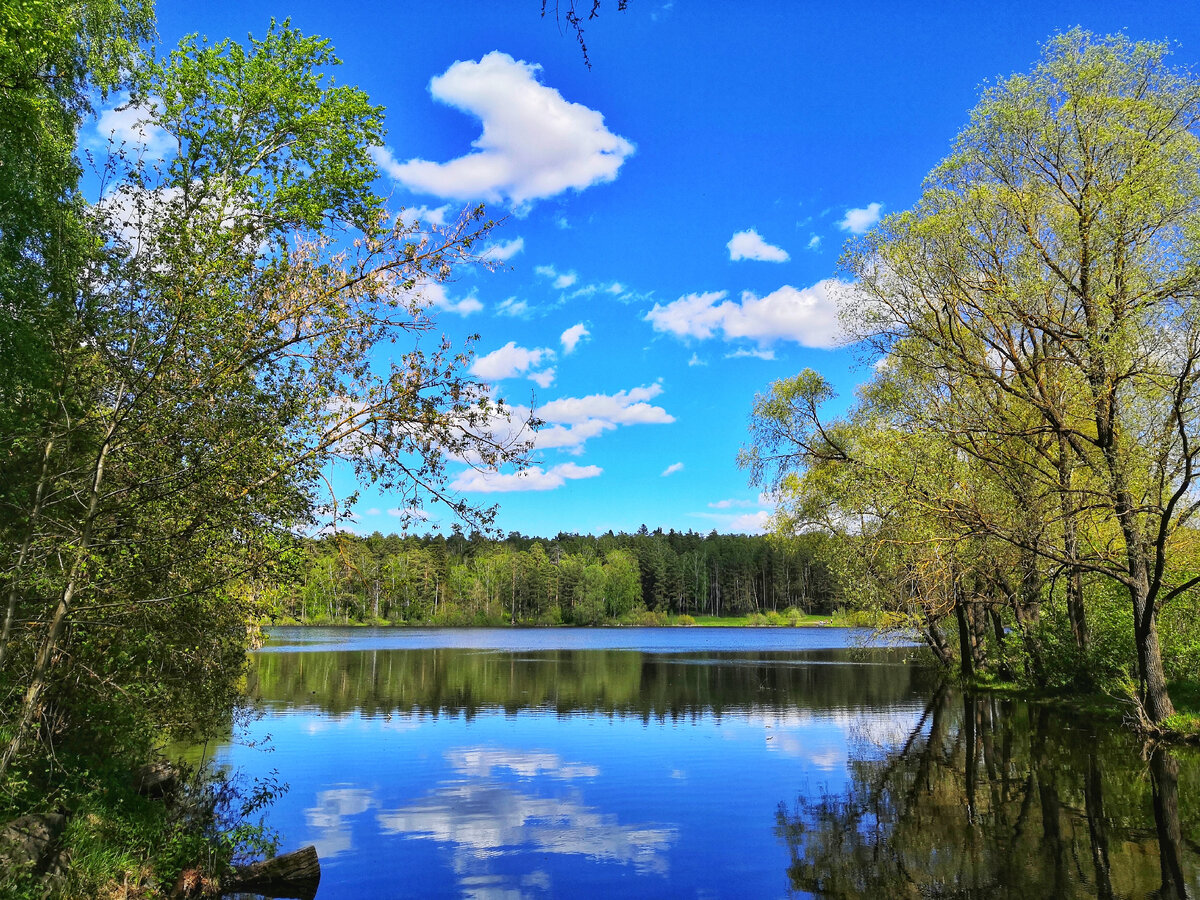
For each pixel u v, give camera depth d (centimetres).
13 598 808
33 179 888
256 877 1027
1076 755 1788
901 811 1371
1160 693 1900
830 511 3092
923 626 2950
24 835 825
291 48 1195
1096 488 1928
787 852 1163
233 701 1230
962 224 1991
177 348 848
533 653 6234
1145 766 1644
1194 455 1711
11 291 820
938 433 2022
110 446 843
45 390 827
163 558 872
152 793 1210
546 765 1806
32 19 833
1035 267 1942
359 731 2300
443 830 1292
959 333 2088
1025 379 1969
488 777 1680
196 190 970
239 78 1134
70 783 985
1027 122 1948
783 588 13425
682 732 2280
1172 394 1778
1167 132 1859
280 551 916
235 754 1903
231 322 859
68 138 994
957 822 1289
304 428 924
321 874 1076
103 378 848
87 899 824
